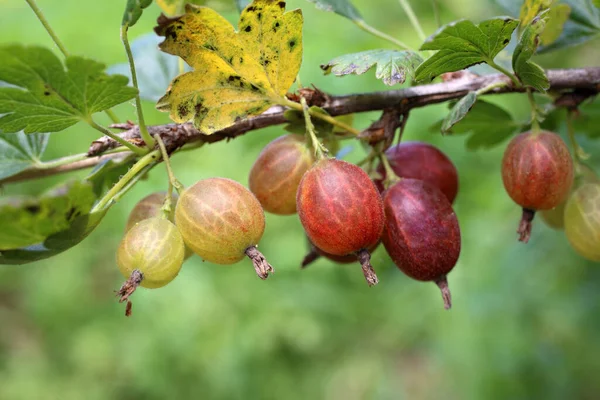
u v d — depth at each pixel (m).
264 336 0.61
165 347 0.61
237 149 0.63
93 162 0.21
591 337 0.46
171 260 0.18
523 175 0.20
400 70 0.19
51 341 0.67
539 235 0.48
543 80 0.19
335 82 0.60
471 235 0.56
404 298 0.63
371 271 0.18
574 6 0.23
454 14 0.63
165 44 0.18
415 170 0.21
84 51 0.63
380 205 0.18
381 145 0.20
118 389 0.63
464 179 0.60
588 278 0.45
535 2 0.20
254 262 0.18
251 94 0.19
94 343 0.63
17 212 0.16
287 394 0.61
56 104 0.17
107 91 0.18
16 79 0.17
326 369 0.64
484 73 0.22
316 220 0.18
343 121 0.22
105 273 0.71
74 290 0.69
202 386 0.61
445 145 0.60
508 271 0.48
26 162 0.20
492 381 0.48
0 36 0.65
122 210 0.65
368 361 0.64
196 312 0.61
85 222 0.17
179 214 0.18
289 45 0.18
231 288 0.63
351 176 0.18
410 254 0.19
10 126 0.18
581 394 0.46
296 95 0.20
